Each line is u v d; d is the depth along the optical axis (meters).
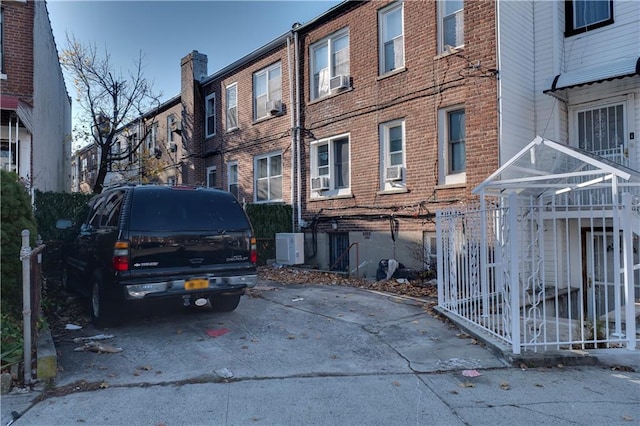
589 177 8.74
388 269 10.54
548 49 9.95
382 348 5.51
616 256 5.38
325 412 3.78
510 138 9.30
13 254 5.89
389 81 11.49
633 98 9.15
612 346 5.49
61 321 6.65
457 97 9.99
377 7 11.77
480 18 9.45
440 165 10.41
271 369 4.76
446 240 7.14
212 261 6.10
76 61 18.12
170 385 4.31
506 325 5.50
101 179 17.70
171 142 20.70
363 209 12.16
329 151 13.27
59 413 3.71
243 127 16.55
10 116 10.06
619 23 9.33
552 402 4.02
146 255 5.66
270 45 15.02
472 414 3.76
